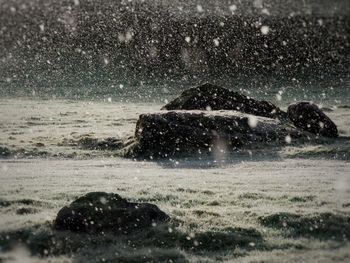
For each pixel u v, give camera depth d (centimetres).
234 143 5134
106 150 5281
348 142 5531
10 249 1884
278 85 16100
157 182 3309
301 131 5775
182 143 5056
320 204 2570
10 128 6738
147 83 15888
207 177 3569
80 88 13938
